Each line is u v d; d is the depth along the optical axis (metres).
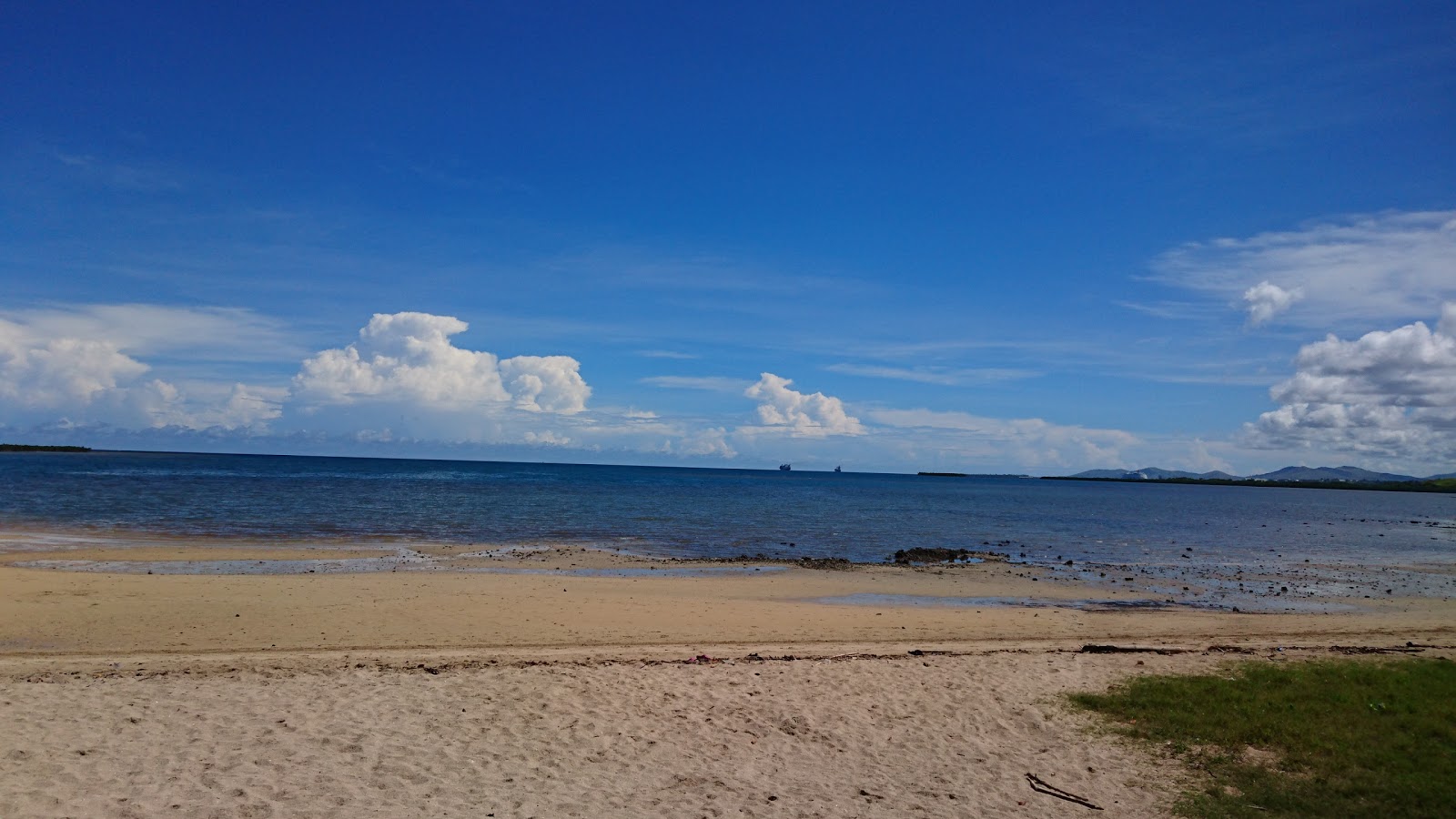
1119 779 9.66
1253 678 13.93
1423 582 32.25
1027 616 21.34
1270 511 102.31
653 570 28.94
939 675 13.89
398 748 9.65
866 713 11.85
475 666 13.38
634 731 10.70
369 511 50.03
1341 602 26.48
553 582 24.11
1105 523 63.97
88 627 15.73
